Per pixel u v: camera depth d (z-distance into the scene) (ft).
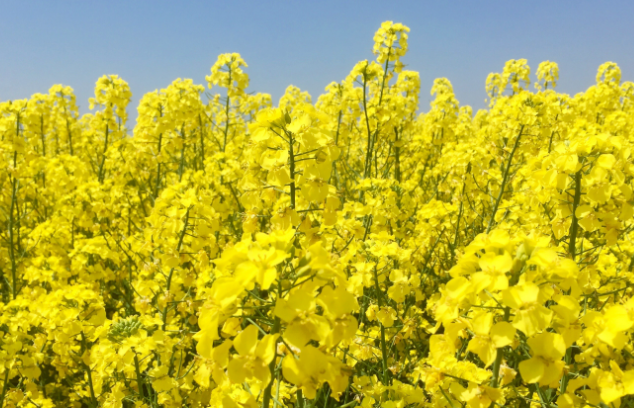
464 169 2.00
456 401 1.07
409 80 2.67
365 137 2.55
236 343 0.75
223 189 2.15
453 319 0.89
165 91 2.54
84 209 2.26
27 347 1.58
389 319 1.55
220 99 2.61
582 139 1.26
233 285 0.74
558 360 0.77
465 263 0.88
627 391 0.80
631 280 1.63
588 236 1.88
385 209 1.91
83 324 1.55
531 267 0.82
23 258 2.11
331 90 2.84
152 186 2.77
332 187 1.41
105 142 2.74
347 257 1.35
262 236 0.84
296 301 0.74
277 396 1.10
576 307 0.81
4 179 2.34
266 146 1.36
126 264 2.06
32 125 2.68
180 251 1.67
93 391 1.61
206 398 1.61
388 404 1.26
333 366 0.77
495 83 3.38
